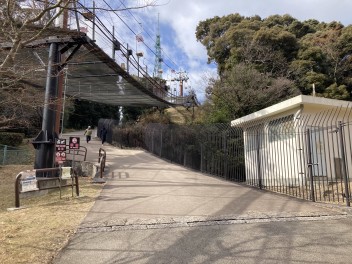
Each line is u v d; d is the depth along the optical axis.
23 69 6.02
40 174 11.39
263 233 5.41
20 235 5.37
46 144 11.59
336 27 32.62
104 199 8.23
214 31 33.28
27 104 6.48
